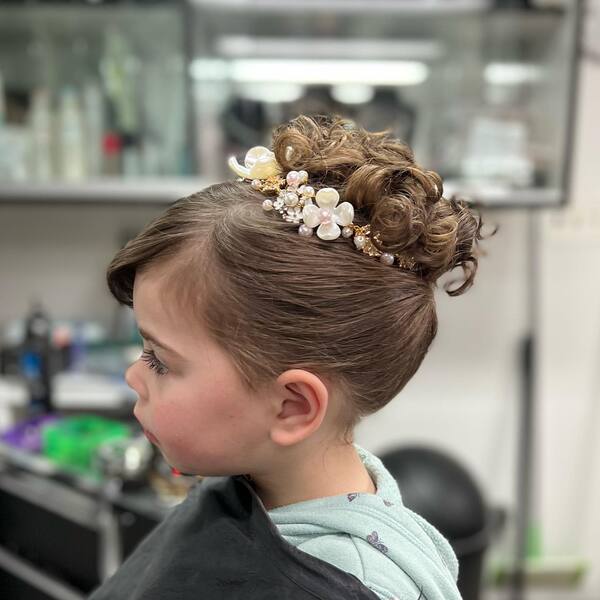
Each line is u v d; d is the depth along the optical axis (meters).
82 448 1.26
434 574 0.45
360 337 0.42
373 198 0.43
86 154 1.47
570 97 1.37
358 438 1.80
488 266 1.72
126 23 1.48
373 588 0.41
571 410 1.80
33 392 1.45
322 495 0.47
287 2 1.37
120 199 1.41
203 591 0.47
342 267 0.42
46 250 1.71
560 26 1.40
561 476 1.84
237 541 0.47
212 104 1.49
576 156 1.66
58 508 1.22
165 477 1.15
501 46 1.55
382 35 1.54
